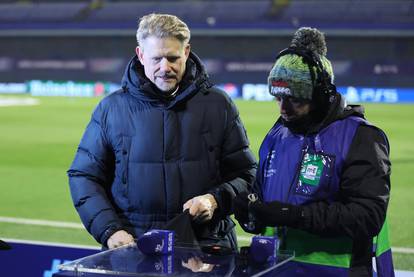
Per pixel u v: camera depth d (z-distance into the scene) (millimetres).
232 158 3018
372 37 30797
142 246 2160
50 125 17438
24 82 33156
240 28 32344
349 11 32500
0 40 35969
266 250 2117
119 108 2910
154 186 2855
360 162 2232
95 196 2828
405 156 11891
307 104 2289
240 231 6289
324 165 2275
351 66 29375
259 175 2527
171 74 2721
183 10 35625
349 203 2230
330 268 2277
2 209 7496
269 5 34531
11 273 4152
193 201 2703
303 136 2357
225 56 33250
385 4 32219
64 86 31594
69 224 6684
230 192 2850
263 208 2225
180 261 2088
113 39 34969
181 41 2711
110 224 2738
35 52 35750
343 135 2277
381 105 24609
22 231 6371
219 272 1969
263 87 28203
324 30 31031
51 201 7984
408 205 7676
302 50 2264
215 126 2945
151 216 2885
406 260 5246
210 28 32719
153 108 2877
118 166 2914
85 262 2068
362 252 2318
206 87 2971
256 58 32219
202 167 2910
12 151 12625
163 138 2863
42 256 4121
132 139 2883
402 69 28812
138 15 36156
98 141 2938
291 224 2209
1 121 18406
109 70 33312
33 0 41125
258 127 16078
